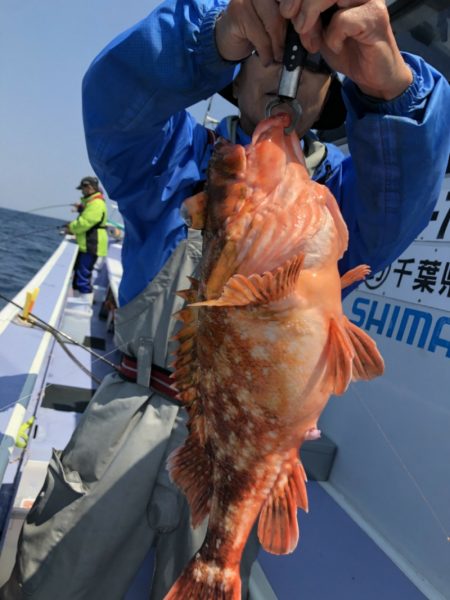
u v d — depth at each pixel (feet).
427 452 6.85
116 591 5.88
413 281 7.82
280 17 3.33
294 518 3.78
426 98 3.99
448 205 7.41
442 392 6.84
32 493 7.29
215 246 3.81
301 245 3.56
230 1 3.73
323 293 3.58
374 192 4.47
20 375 7.98
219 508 4.11
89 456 5.72
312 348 3.59
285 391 3.69
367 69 3.56
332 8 3.23
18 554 5.85
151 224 5.86
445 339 6.97
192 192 5.68
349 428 8.52
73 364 13.42
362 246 5.33
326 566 6.64
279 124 3.67
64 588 5.54
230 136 5.51
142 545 5.90
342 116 5.37
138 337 5.80
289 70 3.45
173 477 4.18
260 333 3.67
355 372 3.85
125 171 5.32
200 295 4.00
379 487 7.57
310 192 3.63
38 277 16.21
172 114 4.70
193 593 4.06
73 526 5.58
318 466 8.71
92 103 4.69
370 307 8.73
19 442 7.74
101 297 24.38
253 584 6.23
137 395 5.82
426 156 4.16
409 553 6.81
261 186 3.65
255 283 3.16
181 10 4.22
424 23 8.61
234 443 3.98
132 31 4.25
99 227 25.34
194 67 4.30
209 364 4.04
